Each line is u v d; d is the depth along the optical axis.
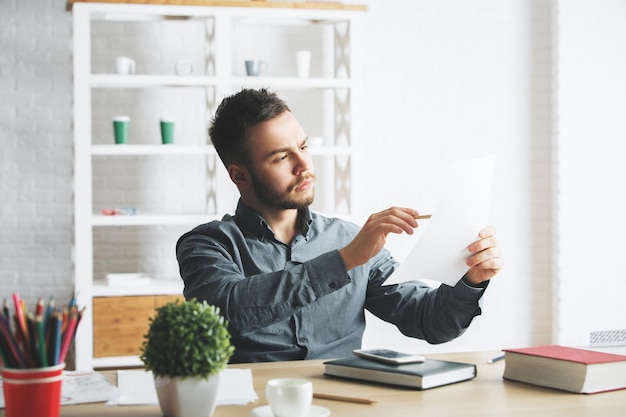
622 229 4.86
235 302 1.85
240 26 4.72
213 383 1.38
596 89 4.82
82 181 4.03
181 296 4.11
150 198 4.69
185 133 4.70
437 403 1.50
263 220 2.14
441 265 1.78
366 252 1.81
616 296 4.88
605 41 4.83
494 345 4.91
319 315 2.10
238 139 2.06
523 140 4.92
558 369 1.61
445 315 2.00
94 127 4.61
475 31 4.87
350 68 4.33
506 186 4.91
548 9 4.91
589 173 4.84
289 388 1.35
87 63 4.03
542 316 4.95
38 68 4.55
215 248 2.09
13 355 1.30
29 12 4.53
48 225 4.58
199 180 4.74
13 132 4.54
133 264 4.66
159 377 1.39
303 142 2.09
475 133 4.89
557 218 4.84
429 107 4.85
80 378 1.73
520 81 4.91
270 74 4.77
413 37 4.83
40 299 1.32
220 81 4.19
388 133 4.82
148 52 4.64
